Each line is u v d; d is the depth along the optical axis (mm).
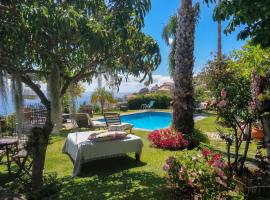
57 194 5090
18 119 4883
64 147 8227
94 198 4820
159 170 6363
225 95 4883
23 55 4184
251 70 4668
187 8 8656
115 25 4301
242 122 5012
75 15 3873
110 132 7113
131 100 23375
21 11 3811
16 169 6676
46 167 6914
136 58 5035
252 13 2848
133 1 4555
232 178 4422
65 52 4582
